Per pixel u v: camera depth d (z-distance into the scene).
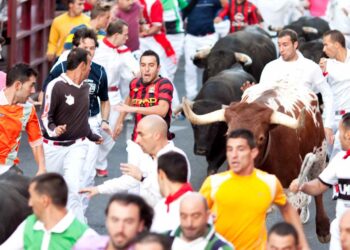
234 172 18.23
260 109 21.97
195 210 16.33
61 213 17.19
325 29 39.41
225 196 18.20
